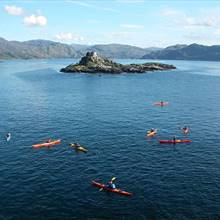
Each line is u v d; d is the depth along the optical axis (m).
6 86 164.38
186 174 52.84
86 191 46.88
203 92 149.25
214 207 42.78
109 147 65.94
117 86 167.25
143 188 47.88
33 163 57.22
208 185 48.97
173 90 155.12
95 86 165.75
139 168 55.16
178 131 78.38
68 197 45.16
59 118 90.12
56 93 139.00
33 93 138.88
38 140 70.19
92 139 71.06
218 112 101.56
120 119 89.62
